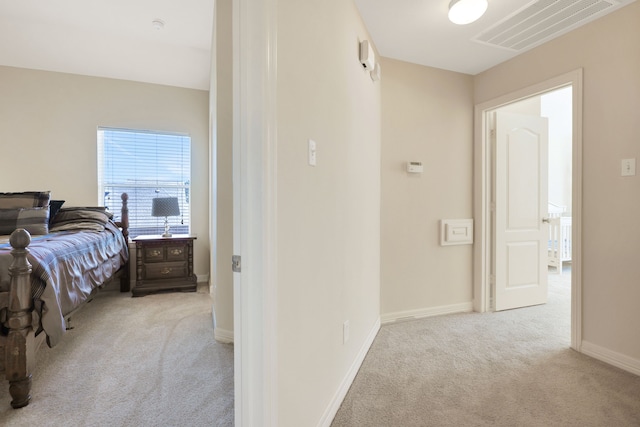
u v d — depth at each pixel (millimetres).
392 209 2826
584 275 2250
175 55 3402
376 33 2428
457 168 3096
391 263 2828
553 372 1990
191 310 3104
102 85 3812
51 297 1718
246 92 1011
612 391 1790
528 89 2666
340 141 1673
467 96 3135
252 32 1005
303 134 1256
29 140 3586
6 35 3027
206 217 4207
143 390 1774
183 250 3756
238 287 1048
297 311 1219
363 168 2146
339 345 1670
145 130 3975
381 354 2219
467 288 3152
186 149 4176
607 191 2133
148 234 4070
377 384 1849
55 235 2723
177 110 4086
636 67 1997
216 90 2414
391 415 1578
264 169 1000
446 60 2855
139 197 4023
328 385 1524
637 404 1673
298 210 1219
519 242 3225
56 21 2836
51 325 1702
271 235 1022
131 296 3574
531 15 2170
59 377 1896
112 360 2107
